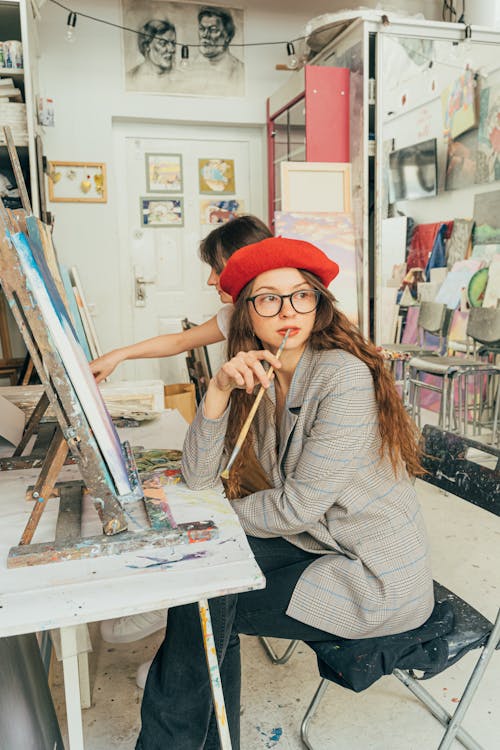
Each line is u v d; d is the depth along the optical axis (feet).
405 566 3.71
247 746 4.70
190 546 2.87
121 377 15.67
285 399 4.01
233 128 15.78
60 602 2.40
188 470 3.67
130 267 15.64
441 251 12.89
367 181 12.62
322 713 5.08
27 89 10.29
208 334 5.61
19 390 5.90
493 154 12.89
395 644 3.55
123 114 14.49
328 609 3.59
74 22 12.55
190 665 3.47
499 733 4.82
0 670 3.34
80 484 3.52
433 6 15.66
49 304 2.66
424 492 10.12
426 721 4.98
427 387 12.53
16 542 2.91
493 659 5.87
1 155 11.02
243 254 3.66
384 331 12.97
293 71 15.34
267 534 3.74
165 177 15.52
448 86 12.64
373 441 3.83
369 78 12.44
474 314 12.59
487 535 8.41
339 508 3.87
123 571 2.64
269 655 5.88
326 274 3.72
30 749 3.48
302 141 13.12
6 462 4.05
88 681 5.07
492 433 11.96
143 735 3.51
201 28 14.65
